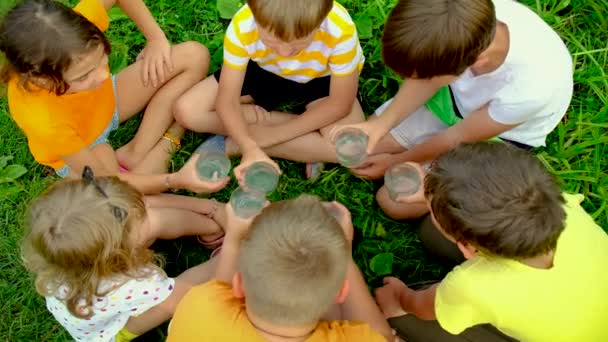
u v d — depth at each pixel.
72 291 1.66
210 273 1.94
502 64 1.83
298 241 1.50
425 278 2.10
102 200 1.63
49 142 1.90
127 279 1.69
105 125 2.06
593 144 2.15
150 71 2.11
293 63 1.99
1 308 2.05
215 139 2.17
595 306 1.62
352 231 1.99
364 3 2.33
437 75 1.71
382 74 2.27
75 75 1.77
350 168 2.11
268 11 1.70
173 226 2.00
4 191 2.14
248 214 1.88
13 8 1.75
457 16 1.62
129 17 2.17
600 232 1.68
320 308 1.51
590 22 2.29
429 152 2.01
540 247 1.55
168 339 1.62
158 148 2.16
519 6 1.87
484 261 1.63
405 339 2.00
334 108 2.06
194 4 2.34
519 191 1.55
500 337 1.81
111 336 1.83
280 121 2.18
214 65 2.28
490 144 1.61
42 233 1.60
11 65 1.76
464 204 1.56
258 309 1.51
